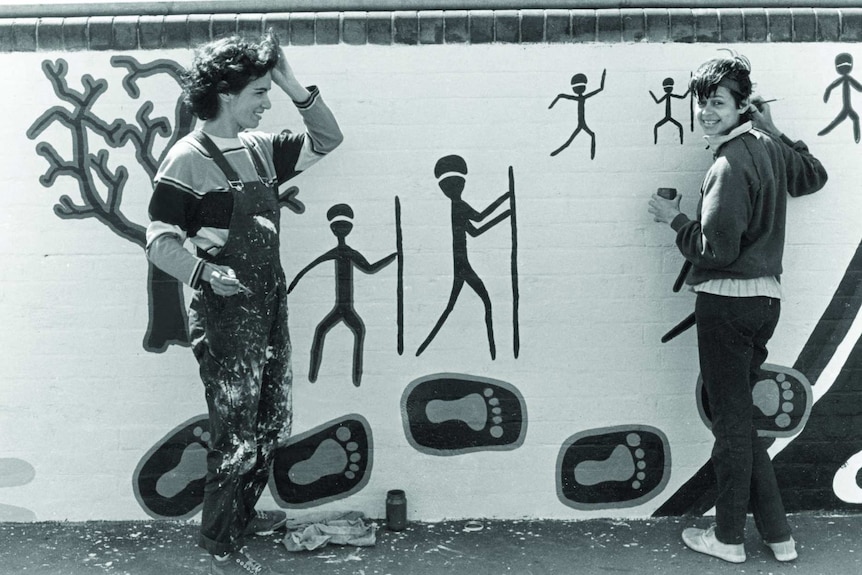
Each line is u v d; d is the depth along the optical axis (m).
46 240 4.07
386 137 4.07
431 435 4.17
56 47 4.01
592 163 4.08
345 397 4.14
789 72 4.07
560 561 3.83
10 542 3.99
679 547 3.94
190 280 3.35
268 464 3.83
